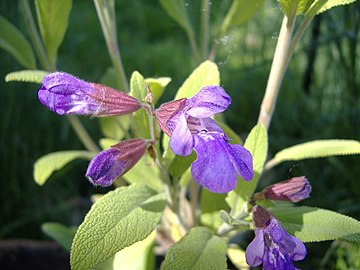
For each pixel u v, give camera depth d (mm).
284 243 86
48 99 92
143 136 107
